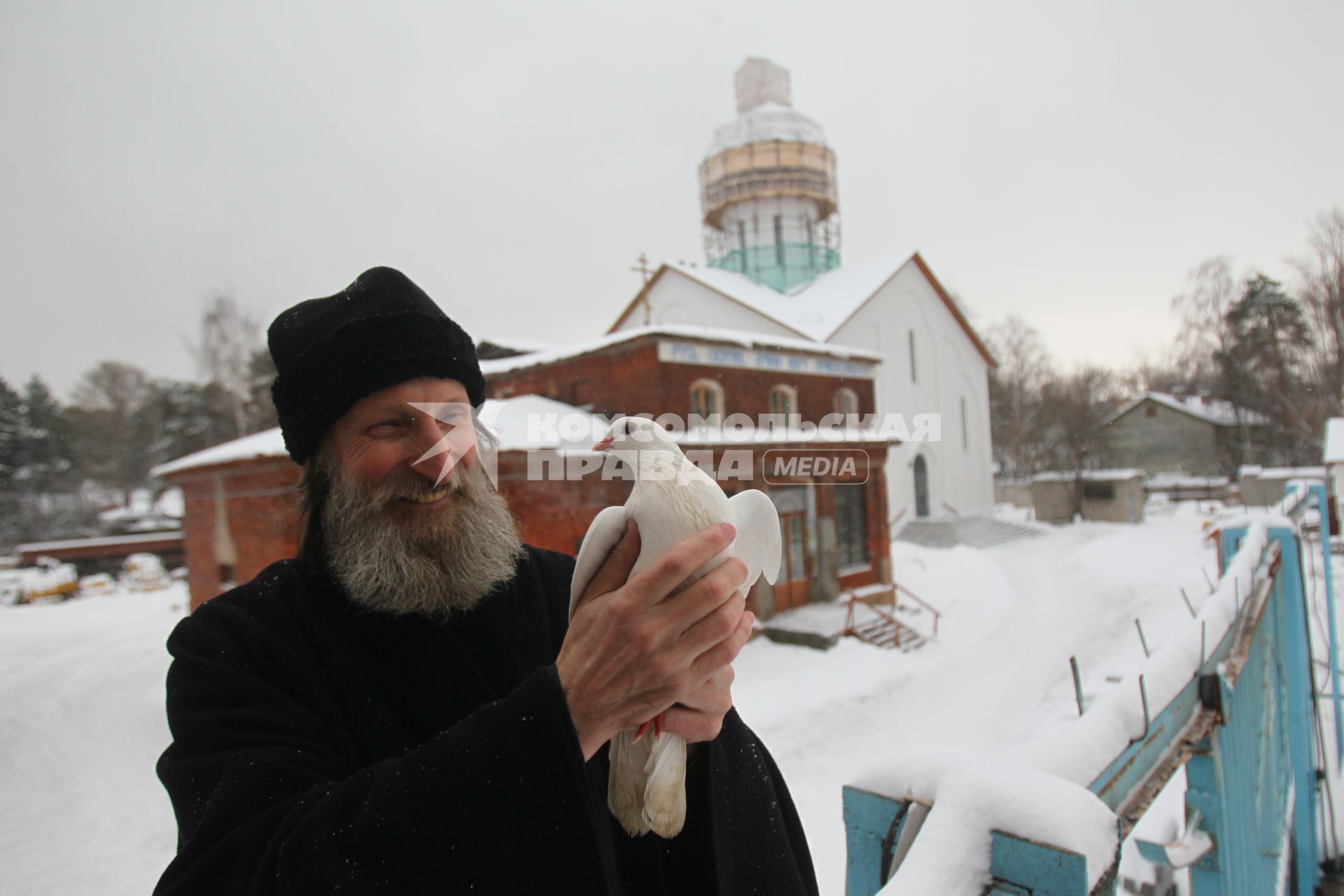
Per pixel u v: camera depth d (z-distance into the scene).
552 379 14.39
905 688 12.15
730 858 1.39
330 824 0.88
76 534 37.19
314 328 1.44
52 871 8.13
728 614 0.99
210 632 1.29
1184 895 4.32
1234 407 36.75
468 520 1.47
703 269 27.88
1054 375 39.72
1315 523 21.70
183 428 41.16
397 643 1.39
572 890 0.89
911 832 1.47
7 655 16.50
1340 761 7.85
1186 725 2.50
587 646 1.00
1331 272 26.55
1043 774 1.38
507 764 0.90
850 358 14.55
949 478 27.84
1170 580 20.28
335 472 1.44
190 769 1.06
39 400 38.38
